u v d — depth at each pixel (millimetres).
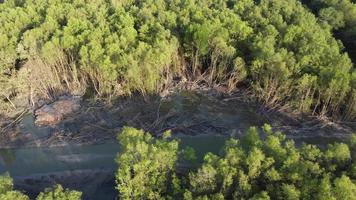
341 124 65062
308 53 66250
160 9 82625
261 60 66000
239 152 44875
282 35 73312
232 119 67312
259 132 64125
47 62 71875
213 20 73812
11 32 75938
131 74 66812
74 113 69312
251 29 72938
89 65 69500
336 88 61781
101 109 69875
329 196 39531
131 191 45281
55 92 73875
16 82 71062
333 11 81438
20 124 68312
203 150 61625
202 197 42656
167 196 45031
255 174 43906
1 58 69875
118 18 78375
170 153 46562
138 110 69562
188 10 80312
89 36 71125
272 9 83062
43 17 81938
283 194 41969
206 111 69062
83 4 86562
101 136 65062
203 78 75125
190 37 74375
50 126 67438
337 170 44844
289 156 44000
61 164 60844
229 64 72562
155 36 72625
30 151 63688
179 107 70000
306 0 96812
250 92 71562
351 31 79375
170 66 75500
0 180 45000
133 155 46594
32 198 54688
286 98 68000
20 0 91938
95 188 55969
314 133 63844
